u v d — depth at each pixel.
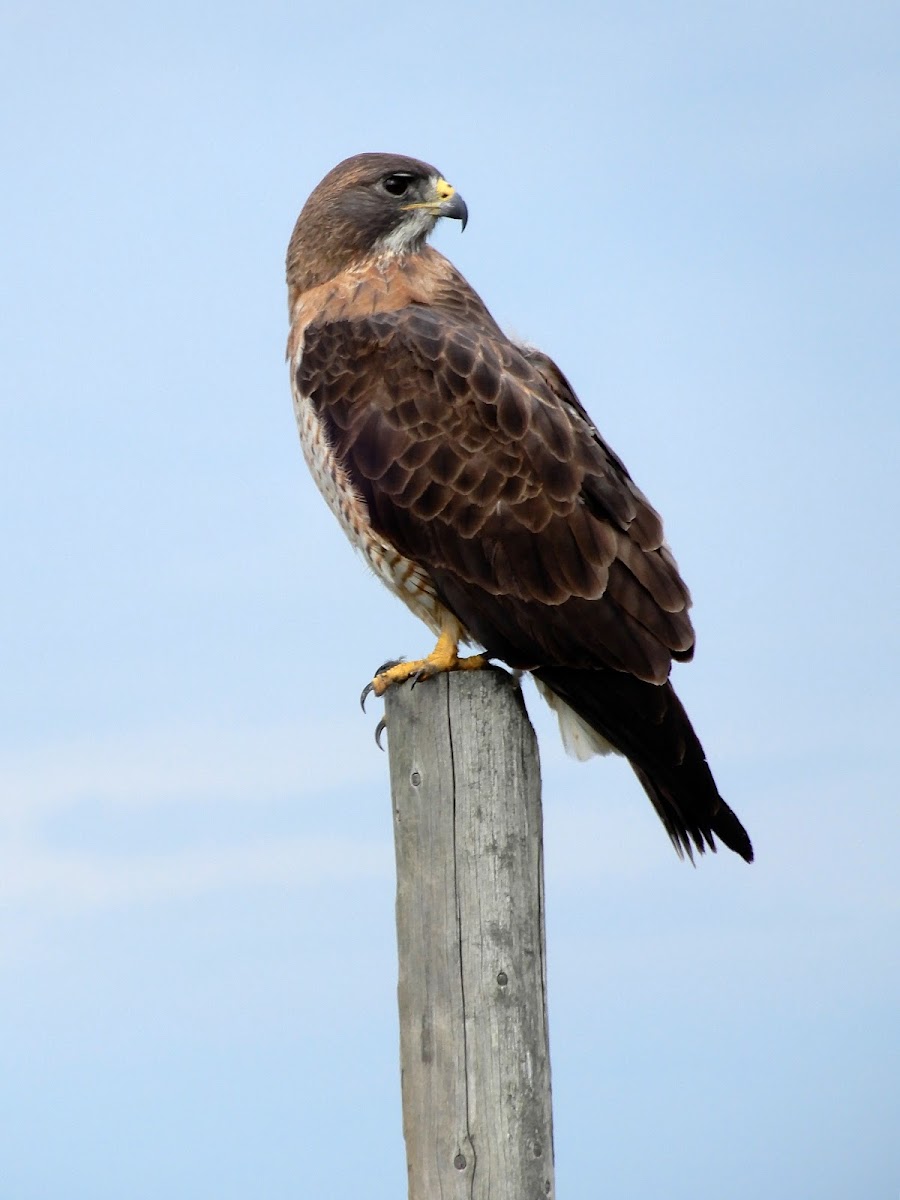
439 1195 8.93
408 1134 9.12
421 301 12.16
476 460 11.02
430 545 11.09
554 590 10.73
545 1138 9.02
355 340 11.67
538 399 11.16
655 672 10.45
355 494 11.41
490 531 10.92
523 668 10.88
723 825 10.24
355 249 12.38
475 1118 8.92
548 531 10.81
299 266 12.66
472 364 11.22
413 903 9.24
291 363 12.20
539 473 10.90
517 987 9.08
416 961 9.19
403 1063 9.19
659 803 10.79
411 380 11.33
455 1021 9.03
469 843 9.16
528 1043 9.05
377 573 11.68
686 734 10.39
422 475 11.12
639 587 10.65
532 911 9.21
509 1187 8.86
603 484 10.91
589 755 11.30
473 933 9.09
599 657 10.59
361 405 11.46
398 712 9.41
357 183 12.44
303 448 12.04
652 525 10.91
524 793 9.27
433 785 9.23
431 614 11.51
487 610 10.92
